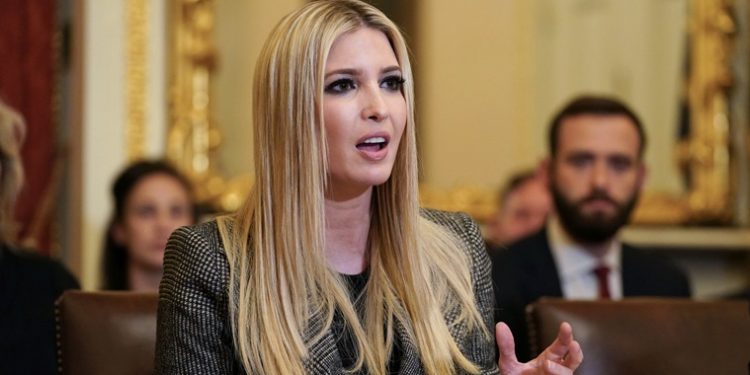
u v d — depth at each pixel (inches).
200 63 411.5
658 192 444.5
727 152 445.7
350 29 178.5
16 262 273.6
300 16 179.2
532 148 442.0
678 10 445.7
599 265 326.6
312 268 180.2
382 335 184.7
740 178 450.9
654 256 338.6
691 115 445.7
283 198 179.0
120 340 213.0
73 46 408.2
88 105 400.5
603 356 217.9
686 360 219.0
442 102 436.8
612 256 331.0
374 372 180.5
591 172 323.9
